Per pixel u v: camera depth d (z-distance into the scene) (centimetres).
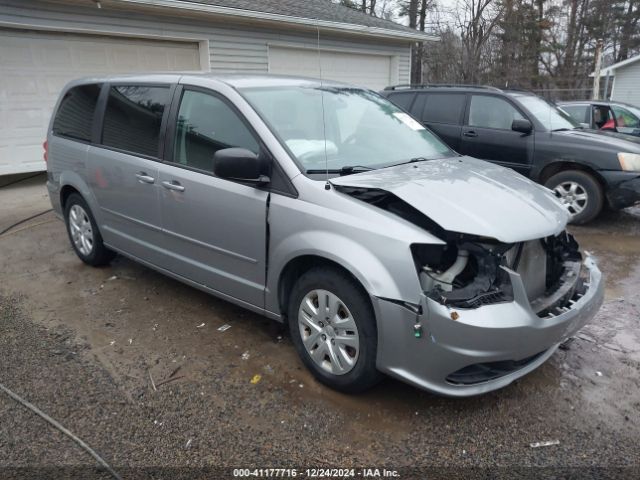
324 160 325
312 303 306
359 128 377
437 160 368
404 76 1508
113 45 955
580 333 377
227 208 336
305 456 254
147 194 396
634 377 320
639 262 533
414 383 266
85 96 480
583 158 644
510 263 273
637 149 629
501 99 718
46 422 277
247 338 367
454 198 283
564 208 319
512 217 276
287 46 1191
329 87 404
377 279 264
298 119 347
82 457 252
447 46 2942
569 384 312
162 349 352
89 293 445
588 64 3341
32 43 870
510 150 700
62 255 544
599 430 271
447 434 268
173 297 436
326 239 284
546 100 760
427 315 253
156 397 299
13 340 364
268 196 314
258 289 333
